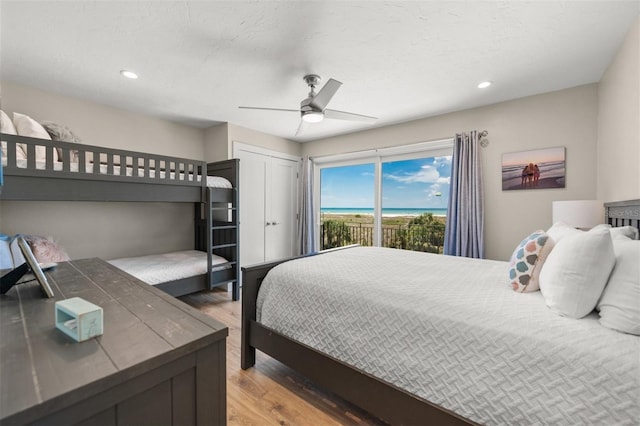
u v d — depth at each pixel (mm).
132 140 3443
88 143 3096
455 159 3297
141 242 3631
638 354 863
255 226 4320
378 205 4223
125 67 2359
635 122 1761
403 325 1320
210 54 2156
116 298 1163
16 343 778
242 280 1957
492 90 2779
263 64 2295
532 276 1380
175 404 776
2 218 2662
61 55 2168
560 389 924
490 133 3152
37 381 615
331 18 1733
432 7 1629
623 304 967
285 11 1673
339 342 1528
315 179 5020
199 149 4129
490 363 1067
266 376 1889
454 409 1137
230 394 1704
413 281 1607
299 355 1686
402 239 4078
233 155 3947
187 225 4117
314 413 1554
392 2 1591
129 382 684
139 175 2852
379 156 4184
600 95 2514
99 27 1826
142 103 3168
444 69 2365
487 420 1057
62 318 857
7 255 1975
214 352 861
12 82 2623
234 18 1738
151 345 776
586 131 2635
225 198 3416
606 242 1057
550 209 2824
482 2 1585
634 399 810
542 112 2848
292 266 1986
